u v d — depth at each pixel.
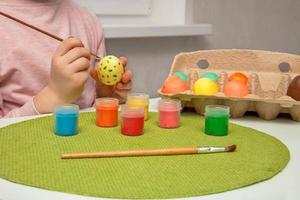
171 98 1.01
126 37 1.42
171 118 0.87
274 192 0.58
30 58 1.13
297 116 0.99
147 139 0.79
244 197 0.56
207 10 1.68
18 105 1.15
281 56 1.16
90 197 0.54
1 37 1.12
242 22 1.82
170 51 1.61
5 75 1.12
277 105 0.99
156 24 1.58
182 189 0.56
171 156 0.69
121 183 0.58
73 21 1.26
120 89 1.20
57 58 1.02
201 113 1.01
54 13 1.21
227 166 0.66
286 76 1.09
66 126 0.80
